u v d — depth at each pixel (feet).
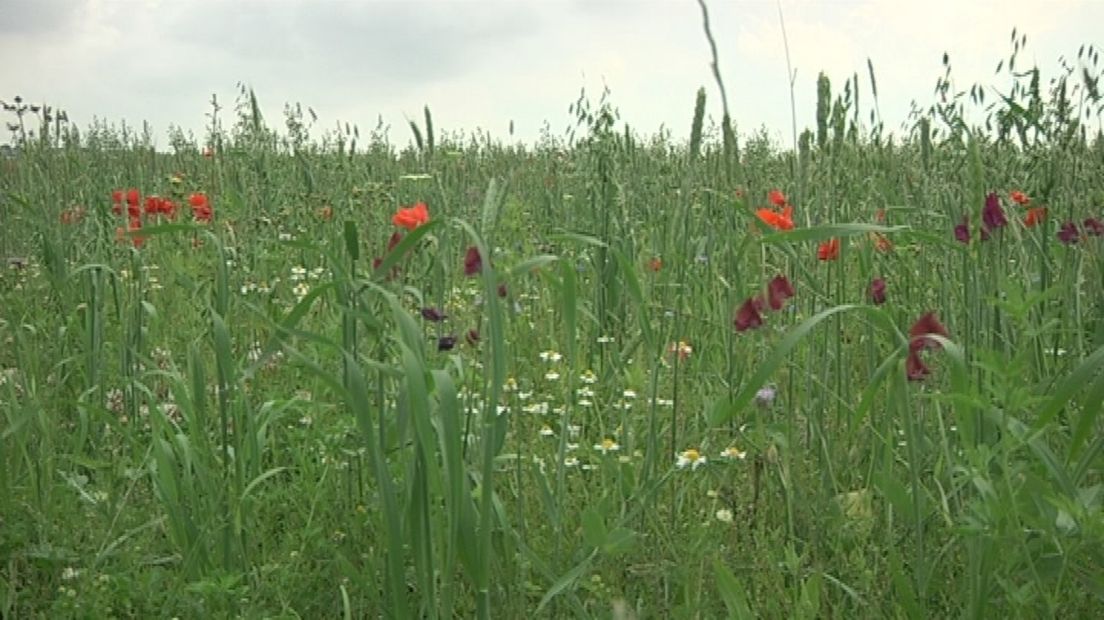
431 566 2.99
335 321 5.58
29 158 8.13
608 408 4.60
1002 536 2.86
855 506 3.70
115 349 5.69
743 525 3.52
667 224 6.42
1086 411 2.83
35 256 7.77
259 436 4.18
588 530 3.02
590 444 4.26
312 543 3.77
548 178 8.89
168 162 11.69
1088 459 3.14
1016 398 2.91
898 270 5.29
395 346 4.01
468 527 2.95
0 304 5.75
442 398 2.84
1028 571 3.13
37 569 3.75
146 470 4.00
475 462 3.59
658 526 3.52
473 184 8.20
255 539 3.92
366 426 3.03
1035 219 4.43
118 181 10.22
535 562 3.19
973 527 2.91
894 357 3.14
